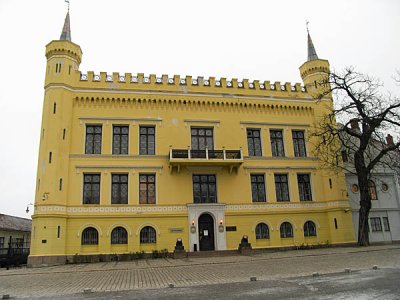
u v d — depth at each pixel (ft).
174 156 97.81
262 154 107.24
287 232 102.17
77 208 91.76
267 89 112.47
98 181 95.61
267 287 36.76
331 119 105.81
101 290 40.04
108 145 97.81
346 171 110.73
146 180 97.86
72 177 93.86
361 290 32.71
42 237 86.17
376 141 106.22
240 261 69.21
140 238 93.04
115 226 92.32
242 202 100.83
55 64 99.19
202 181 101.19
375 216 111.34
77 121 98.17
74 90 99.71
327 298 29.99
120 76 103.60
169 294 35.37
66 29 106.93
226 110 107.96
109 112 100.37
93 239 90.99
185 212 96.73
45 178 90.17
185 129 103.50
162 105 103.81
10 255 105.09
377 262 54.39
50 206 88.17
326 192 106.52
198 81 108.27
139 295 35.65
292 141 110.52
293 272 48.21
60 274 61.46
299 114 113.39
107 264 78.43
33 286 45.96
